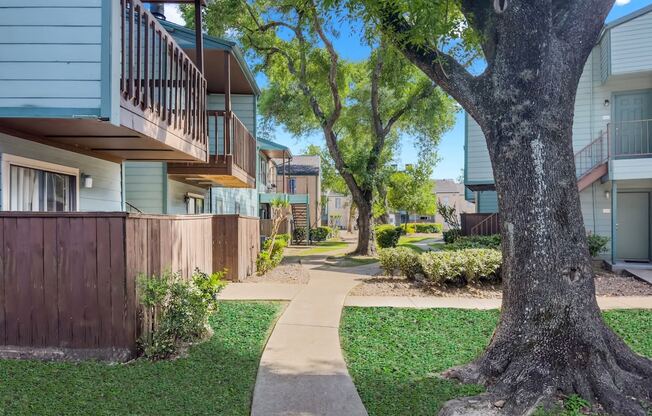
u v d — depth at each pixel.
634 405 3.58
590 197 13.05
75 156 6.96
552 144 4.11
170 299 4.94
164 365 4.45
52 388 3.79
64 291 4.59
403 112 16.91
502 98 4.26
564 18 4.30
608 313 7.08
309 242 26.31
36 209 6.14
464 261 9.02
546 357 3.95
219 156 10.11
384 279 10.24
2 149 5.40
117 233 4.58
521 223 4.14
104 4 4.74
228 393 3.81
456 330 6.07
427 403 3.72
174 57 6.84
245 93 15.06
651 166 11.52
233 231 9.80
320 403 3.67
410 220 55.84
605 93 13.00
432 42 4.75
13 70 4.73
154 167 10.62
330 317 6.59
